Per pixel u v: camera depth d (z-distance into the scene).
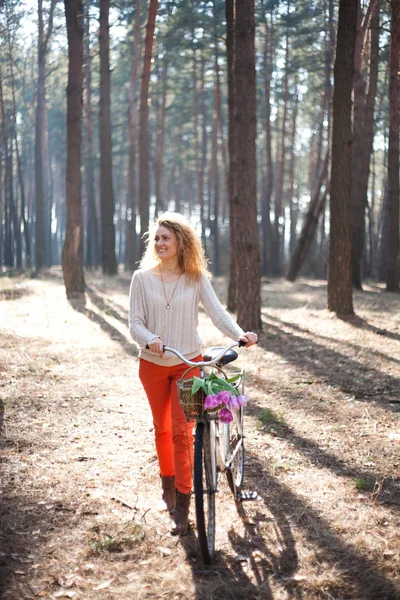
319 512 4.00
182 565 3.39
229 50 12.96
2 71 33.38
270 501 4.18
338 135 12.25
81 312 13.46
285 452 5.11
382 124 30.06
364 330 11.05
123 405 6.48
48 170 50.00
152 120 46.66
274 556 3.48
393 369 8.02
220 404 3.45
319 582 3.19
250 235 10.53
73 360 8.55
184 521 3.75
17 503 4.09
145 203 24.44
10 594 3.08
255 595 3.12
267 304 15.65
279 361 8.62
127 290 18.95
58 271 32.06
